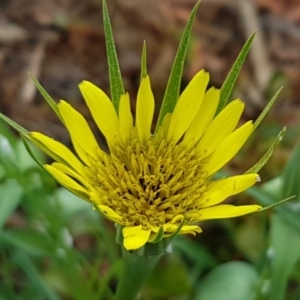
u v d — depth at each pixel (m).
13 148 0.25
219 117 0.21
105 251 0.29
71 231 0.27
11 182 0.25
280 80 0.35
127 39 0.37
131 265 0.20
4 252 0.26
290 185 0.23
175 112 0.21
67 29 0.37
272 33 0.39
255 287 0.25
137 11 0.38
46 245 0.25
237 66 0.21
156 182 0.21
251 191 0.24
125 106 0.21
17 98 0.33
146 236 0.19
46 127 0.32
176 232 0.19
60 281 0.27
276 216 0.24
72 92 0.34
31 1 0.38
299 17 0.39
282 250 0.23
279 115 0.34
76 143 0.21
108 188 0.21
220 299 0.25
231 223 0.28
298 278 0.25
